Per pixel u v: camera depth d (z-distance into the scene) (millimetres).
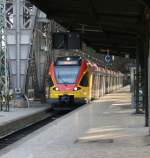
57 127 23312
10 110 39844
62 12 24312
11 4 45656
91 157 13875
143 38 24031
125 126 23219
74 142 17562
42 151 15297
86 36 33188
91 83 46969
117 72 94250
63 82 43938
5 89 44281
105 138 18609
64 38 29266
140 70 34375
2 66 46375
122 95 64062
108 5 20109
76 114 31875
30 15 44125
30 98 52500
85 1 20516
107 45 38531
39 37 47812
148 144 16672
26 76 44594
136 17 22062
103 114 31516
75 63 44562
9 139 24734
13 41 44344
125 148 15742
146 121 22828
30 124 33250
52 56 50156
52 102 43938
